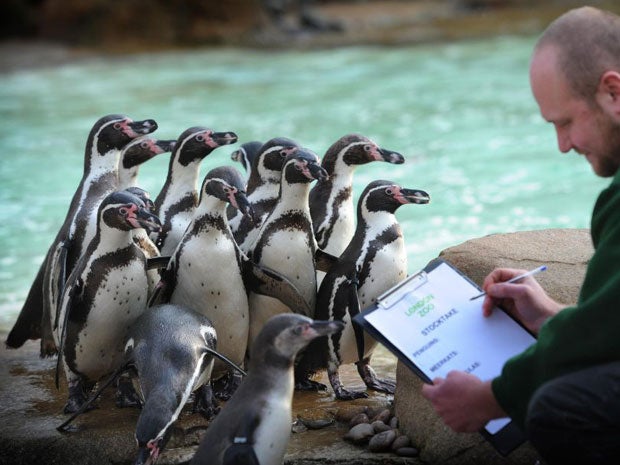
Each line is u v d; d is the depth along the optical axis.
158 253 7.10
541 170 13.84
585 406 4.12
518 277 4.87
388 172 13.93
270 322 4.96
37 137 16.88
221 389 6.70
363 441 5.72
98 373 6.44
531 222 11.32
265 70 23.19
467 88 20.02
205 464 4.76
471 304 4.98
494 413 4.44
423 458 5.50
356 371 7.16
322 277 7.45
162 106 19.02
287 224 6.68
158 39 27.62
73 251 7.11
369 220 6.67
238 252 6.49
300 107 18.62
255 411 4.82
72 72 23.58
